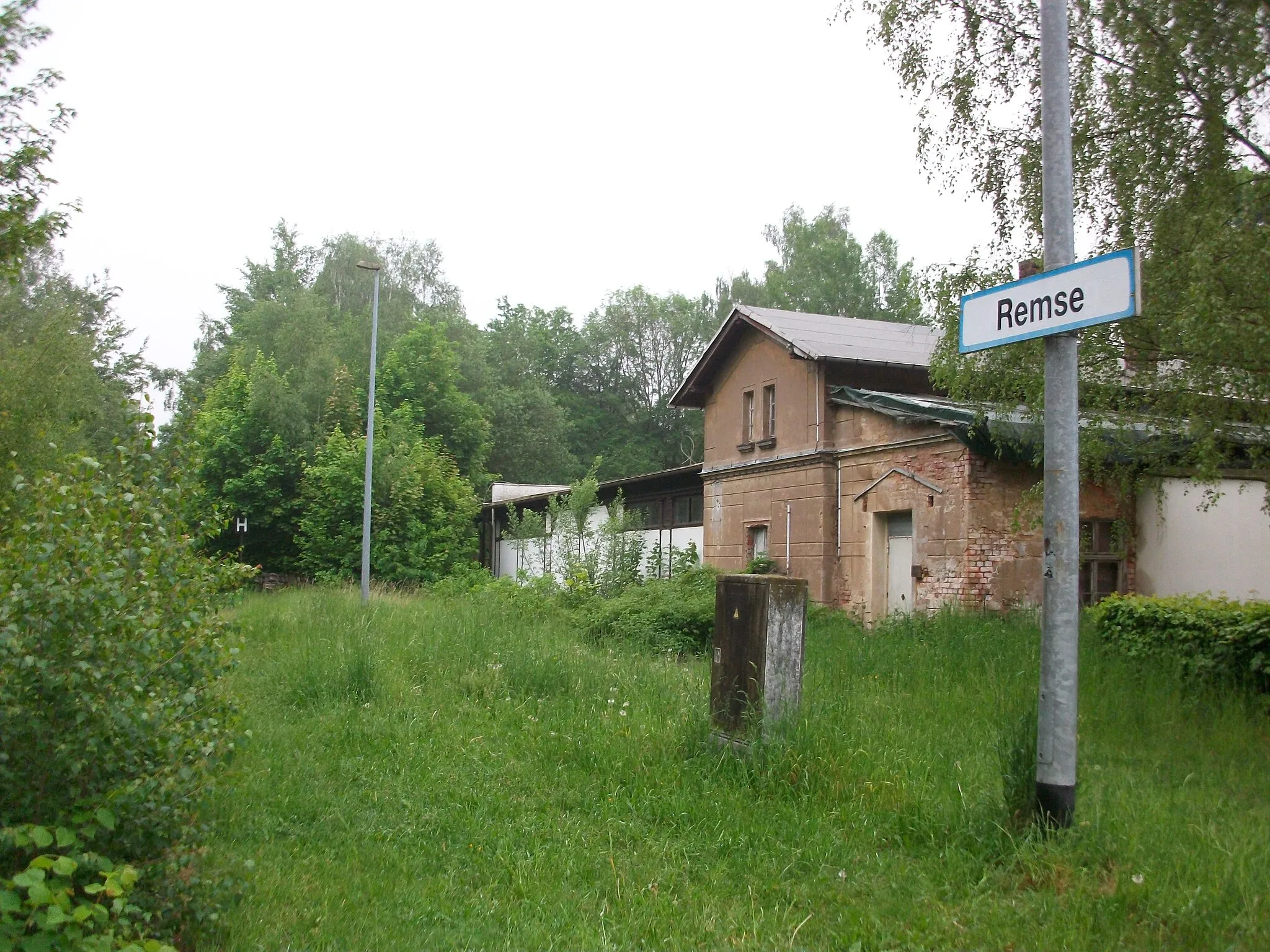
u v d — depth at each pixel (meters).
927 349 21.02
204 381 46.38
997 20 11.88
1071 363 5.39
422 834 5.96
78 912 3.17
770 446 21.22
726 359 23.12
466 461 42.00
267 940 4.44
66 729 3.88
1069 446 5.36
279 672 10.13
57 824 3.79
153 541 4.62
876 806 6.04
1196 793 6.57
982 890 4.89
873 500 18.09
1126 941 4.29
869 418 18.33
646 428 64.06
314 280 57.44
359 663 9.60
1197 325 8.83
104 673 3.92
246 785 6.56
